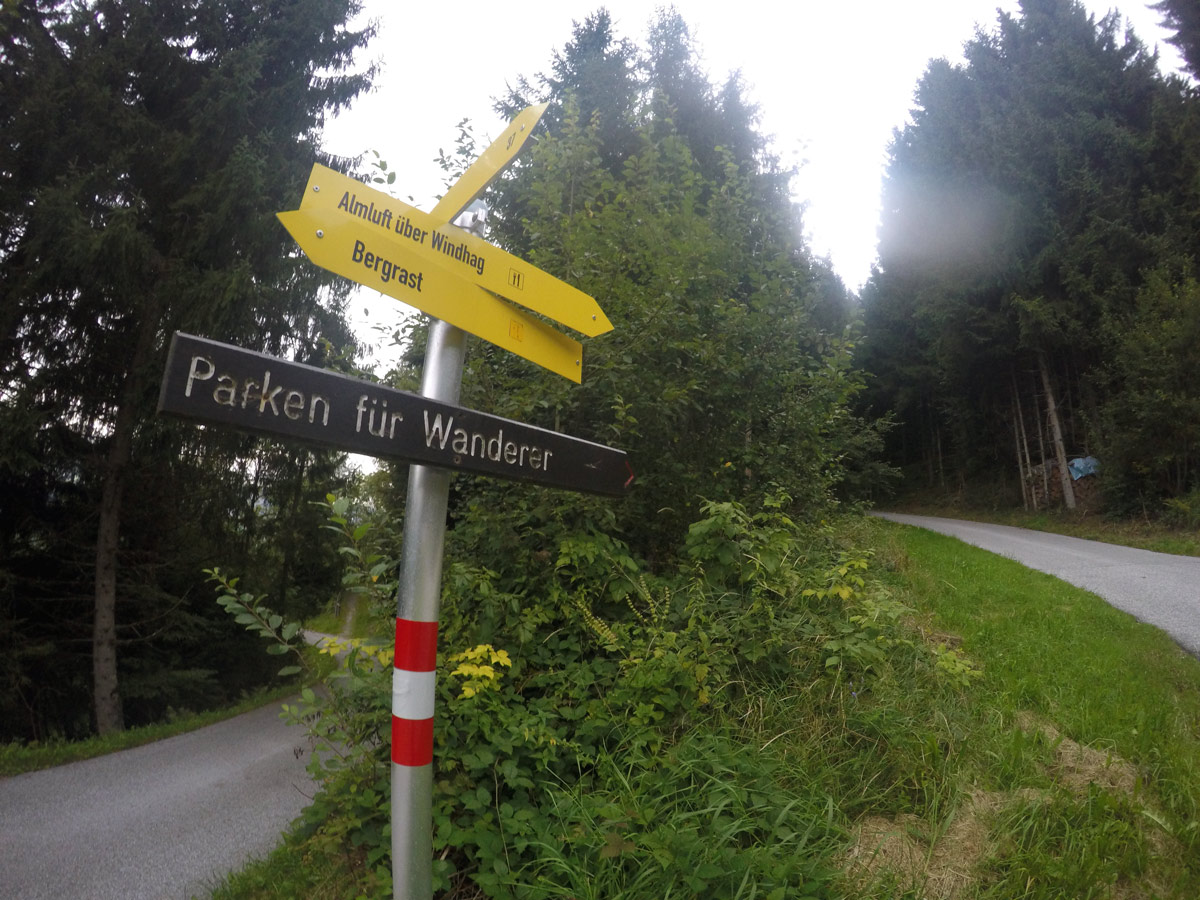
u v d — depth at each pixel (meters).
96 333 11.56
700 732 3.53
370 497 7.15
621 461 2.94
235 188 10.92
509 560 4.38
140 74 11.93
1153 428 19.36
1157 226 22.34
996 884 2.84
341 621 14.84
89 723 12.52
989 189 24.28
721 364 5.53
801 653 4.15
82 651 12.55
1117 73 24.69
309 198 1.92
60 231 10.06
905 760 3.53
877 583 4.79
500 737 3.29
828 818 2.99
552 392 4.61
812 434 7.46
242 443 12.42
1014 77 26.48
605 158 10.57
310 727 3.43
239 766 7.80
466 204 2.32
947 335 26.28
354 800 3.22
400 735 2.15
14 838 5.56
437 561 2.22
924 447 35.81
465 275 2.35
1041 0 27.62
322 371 1.88
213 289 10.61
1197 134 22.14
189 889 4.41
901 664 4.56
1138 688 4.96
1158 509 19.39
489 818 3.04
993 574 10.12
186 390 1.62
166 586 13.57
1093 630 6.73
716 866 2.51
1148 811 3.29
